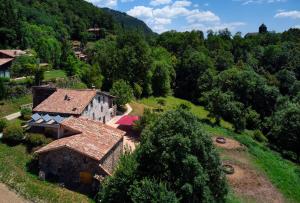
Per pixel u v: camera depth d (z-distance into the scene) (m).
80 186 37.28
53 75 80.25
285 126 69.88
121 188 31.48
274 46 127.88
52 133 47.50
